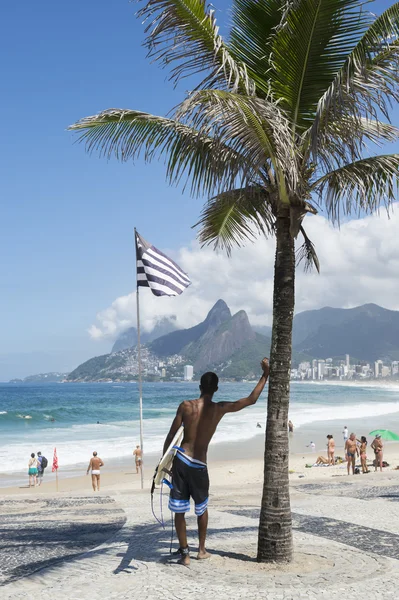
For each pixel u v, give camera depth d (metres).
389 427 54.47
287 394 6.11
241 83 6.05
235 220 8.24
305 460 29.77
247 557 6.16
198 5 5.82
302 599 4.76
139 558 6.18
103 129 6.93
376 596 4.84
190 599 4.76
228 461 30.86
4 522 10.19
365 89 5.61
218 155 5.89
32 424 61.38
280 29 6.07
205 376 5.84
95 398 136.50
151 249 16.19
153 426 56.72
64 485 23.86
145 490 17.70
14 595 4.94
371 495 12.83
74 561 6.17
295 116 6.47
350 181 6.48
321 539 7.38
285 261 6.27
